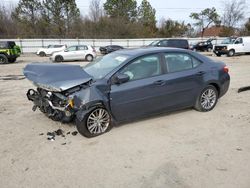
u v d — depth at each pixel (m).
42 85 4.56
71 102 4.25
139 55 4.85
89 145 4.21
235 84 9.56
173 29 62.06
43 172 3.45
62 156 3.87
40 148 4.12
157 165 3.58
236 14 60.97
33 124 5.16
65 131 4.77
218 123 5.12
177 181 3.21
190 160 3.70
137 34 54.38
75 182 3.23
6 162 3.71
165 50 5.18
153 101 4.93
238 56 25.03
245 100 6.90
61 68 4.59
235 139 4.38
